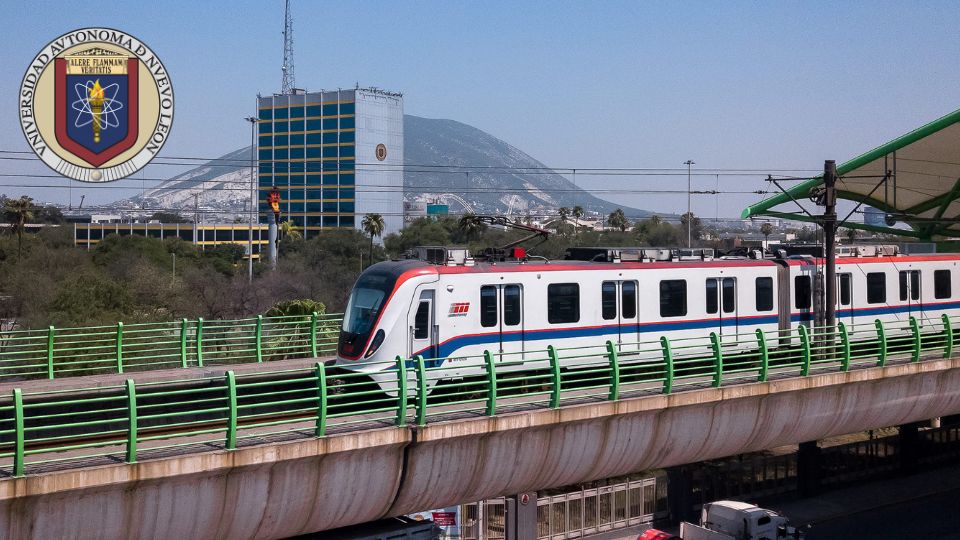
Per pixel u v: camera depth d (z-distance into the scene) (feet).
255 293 188.24
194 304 176.04
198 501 56.90
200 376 87.25
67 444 64.39
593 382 88.17
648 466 80.84
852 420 93.86
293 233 355.77
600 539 112.27
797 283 101.45
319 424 60.80
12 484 49.70
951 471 144.36
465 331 79.66
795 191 133.49
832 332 96.37
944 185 144.25
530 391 84.69
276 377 88.28
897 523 117.60
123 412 74.69
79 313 144.66
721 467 122.21
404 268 77.77
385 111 486.38
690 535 94.48
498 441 69.41
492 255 86.43
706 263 94.79
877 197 152.56
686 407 79.30
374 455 63.72
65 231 393.29
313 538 68.95
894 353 95.45
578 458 74.79
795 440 90.99
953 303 115.55
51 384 81.46
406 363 76.18
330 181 478.18
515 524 103.45
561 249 307.99
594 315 87.30
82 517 52.70
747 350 94.73
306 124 482.28
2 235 296.30
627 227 442.91
